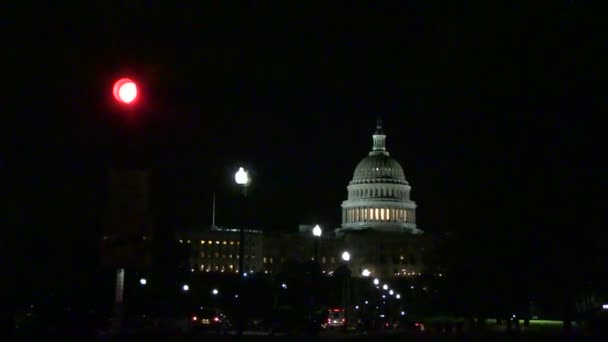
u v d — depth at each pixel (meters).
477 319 82.50
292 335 51.28
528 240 58.00
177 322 84.62
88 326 51.25
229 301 154.75
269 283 174.50
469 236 68.12
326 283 177.12
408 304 184.25
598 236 54.19
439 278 106.50
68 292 75.44
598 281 59.56
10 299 63.16
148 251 17.34
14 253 66.00
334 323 127.75
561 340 45.25
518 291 68.31
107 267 17.08
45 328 53.06
